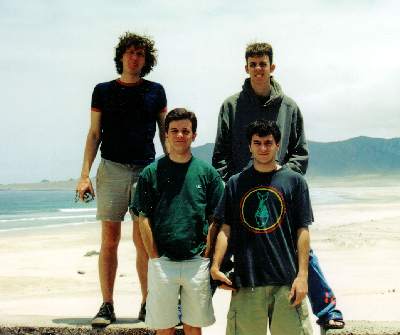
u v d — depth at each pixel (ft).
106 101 15.92
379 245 63.26
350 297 32.01
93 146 16.17
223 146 15.67
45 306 35.45
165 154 15.03
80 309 34.17
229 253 13.41
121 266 53.83
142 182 13.75
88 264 60.90
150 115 16.10
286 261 12.87
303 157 15.49
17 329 15.37
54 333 15.23
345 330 14.03
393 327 14.12
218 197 13.82
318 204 214.48
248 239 13.03
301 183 13.20
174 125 13.57
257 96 15.37
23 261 63.98
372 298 31.24
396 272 44.45
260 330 13.01
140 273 15.93
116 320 15.89
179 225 13.46
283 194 13.10
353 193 394.93
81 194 15.70
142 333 14.97
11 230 124.88
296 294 12.54
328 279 41.78
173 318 13.53
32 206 327.88
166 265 13.46
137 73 15.99
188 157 13.91
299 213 13.10
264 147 13.05
